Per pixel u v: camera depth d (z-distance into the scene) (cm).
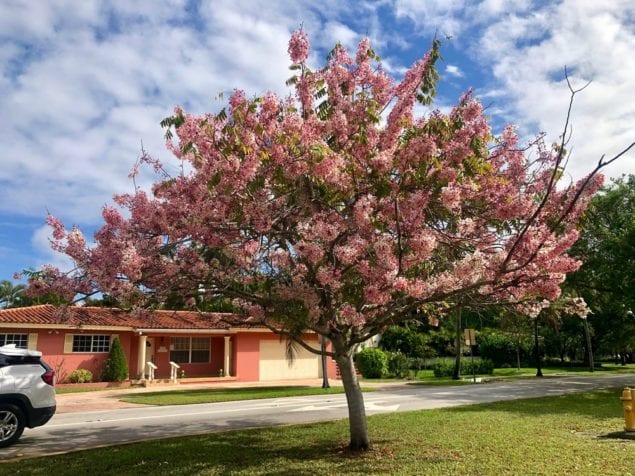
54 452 953
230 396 1978
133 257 695
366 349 3322
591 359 3988
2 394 1008
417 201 677
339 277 712
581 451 860
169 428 1253
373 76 780
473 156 679
